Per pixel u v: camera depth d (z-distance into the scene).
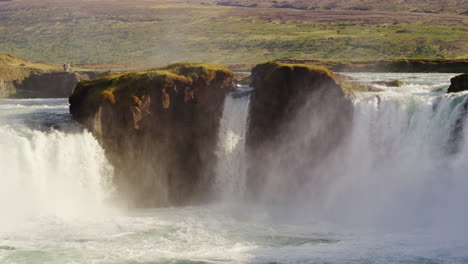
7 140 53.09
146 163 58.44
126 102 57.00
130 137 57.19
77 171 55.12
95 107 56.44
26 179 52.78
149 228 49.50
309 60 149.12
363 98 59.00
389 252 42.28
